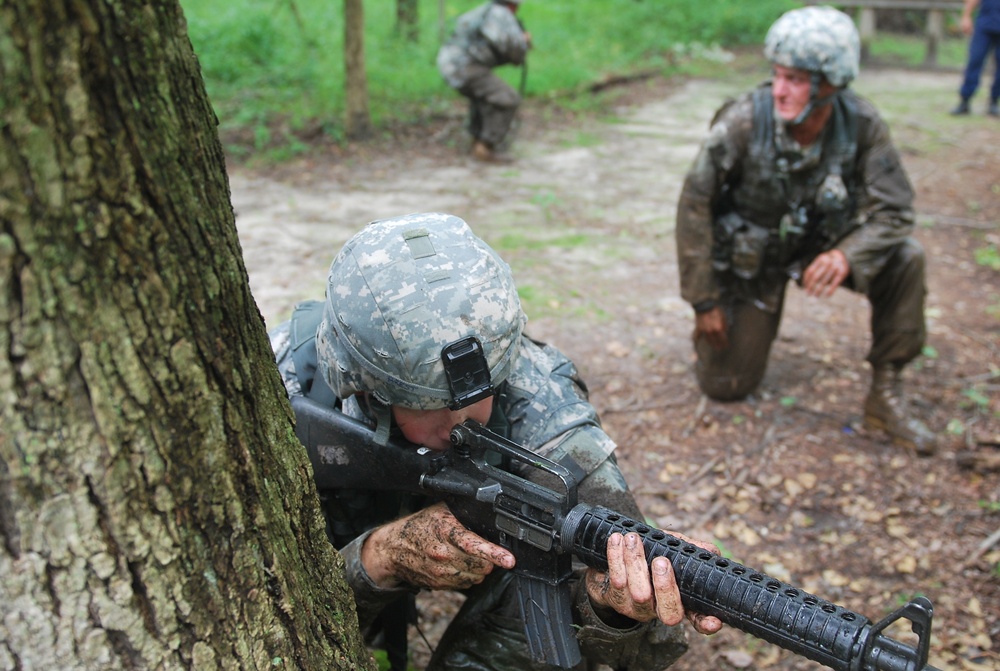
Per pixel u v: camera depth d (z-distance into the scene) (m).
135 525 1.12
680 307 5.09
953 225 6.41
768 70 11.80
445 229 1.72
